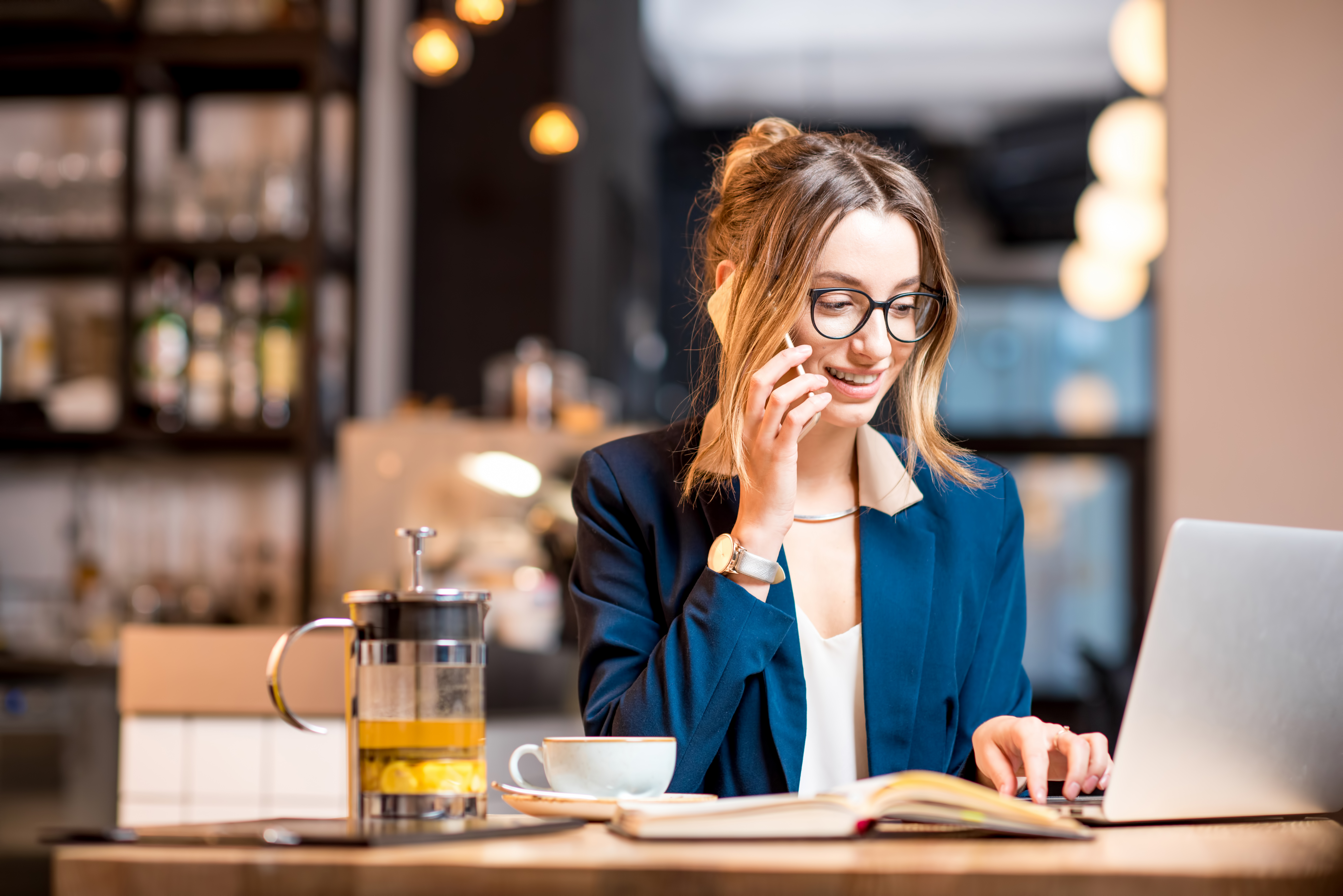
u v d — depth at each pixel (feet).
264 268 14.10
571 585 4.83
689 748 4.00
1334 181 7.13
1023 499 19.16
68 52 13.91
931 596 4.65
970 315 20.10
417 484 13.24
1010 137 20.99
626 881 2.67
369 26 15.19
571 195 15.87
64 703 12.20
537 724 10.43
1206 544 3.20
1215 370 7.22
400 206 15.81
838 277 4.35
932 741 4.53
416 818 3.26
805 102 21.50
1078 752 3.81
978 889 2.65
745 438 4.21
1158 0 13.84
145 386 13.74
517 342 15.75
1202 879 2.68
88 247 13.74
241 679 7.58
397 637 3.29
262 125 14.79
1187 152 7.34
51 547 14.26
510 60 16.05
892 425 5.20
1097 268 16.21
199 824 3.76
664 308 20.48
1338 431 7.04
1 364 13.87
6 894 11.60
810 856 2.80
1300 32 7.23
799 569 4.72
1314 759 3.60
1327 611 3.42
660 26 20.01
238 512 14.33
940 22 19.65
